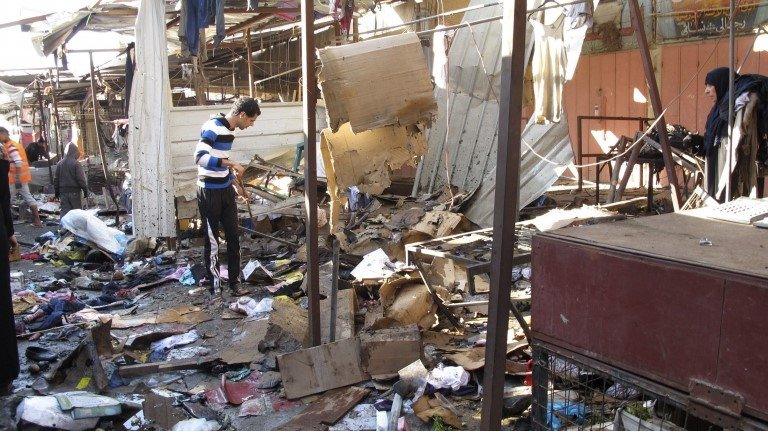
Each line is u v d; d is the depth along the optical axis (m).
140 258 8.42
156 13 8.61
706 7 10.19
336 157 4.74
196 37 8.62
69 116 28.55
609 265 2.49
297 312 5.07
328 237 7.39
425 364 4.30
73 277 7.59
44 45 10.13
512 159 2.65
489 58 8.76
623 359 2.47
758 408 2.05
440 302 5.02
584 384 2.93
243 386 4.25
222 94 17.08
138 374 4.52
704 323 2.18
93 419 3.68
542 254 2.78
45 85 19.58
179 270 7.38
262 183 10.15
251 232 8.10
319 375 4.12
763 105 5.57
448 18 12.02
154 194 8.81
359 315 5.16
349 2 8.19
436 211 7.60
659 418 2.62
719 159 5.80
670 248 2.48
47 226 11.70
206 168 6.16
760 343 2.03
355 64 4.40
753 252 2.39
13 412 3.74
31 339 5.38
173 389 4.30
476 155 8.81
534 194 7.67
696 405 2.22
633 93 11.52
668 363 2.31
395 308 4.91
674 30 10.75
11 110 25.11
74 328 5.57
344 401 3.92
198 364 4.57
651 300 2.35
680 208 5.11
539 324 2.83
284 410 3.93
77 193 10.99
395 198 9.05
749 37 9.74
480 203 8.02
